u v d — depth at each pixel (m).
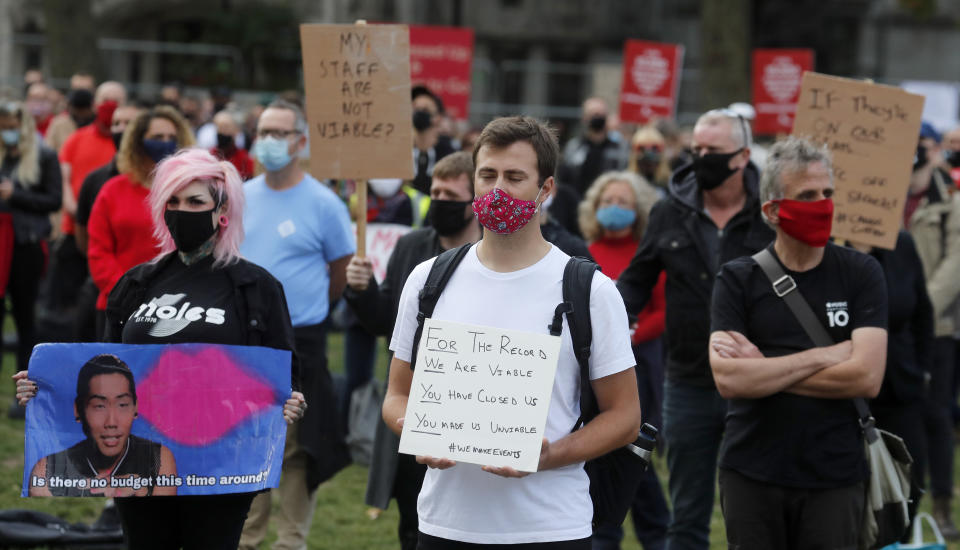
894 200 6.25
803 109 6.37
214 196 4.70
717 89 21.75
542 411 3.64
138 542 4.73
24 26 28.42
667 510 7.09
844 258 5.03
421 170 9.91
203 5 28.08
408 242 6.12
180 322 4.66
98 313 7.28
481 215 3.77
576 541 3.83
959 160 10.77
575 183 14.09
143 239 7.09
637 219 7.94
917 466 6.47
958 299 8.71
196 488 4.55
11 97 14.34
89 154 10.91
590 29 35.91
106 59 23.41
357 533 7.76
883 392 6.43
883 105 6.25
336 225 6.70
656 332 7.26
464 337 3.74
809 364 4.85
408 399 3.81
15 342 12.66
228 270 4.77
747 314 5.09
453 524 3.84
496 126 3.82
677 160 13.45
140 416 4.53
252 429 4.62
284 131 6.55
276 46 26.16
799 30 35.44
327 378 6.58
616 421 3.82
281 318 4.87
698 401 6.22
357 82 6.13
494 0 35.41
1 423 9.78
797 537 4.99
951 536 8.23
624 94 16.88
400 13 32.66
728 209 6.27
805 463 4.88
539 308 3.81
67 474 4.49
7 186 9.72
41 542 6.78
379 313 6.04
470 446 3.65
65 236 10.73
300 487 6.54
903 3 32.31
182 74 23.58
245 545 6.44
